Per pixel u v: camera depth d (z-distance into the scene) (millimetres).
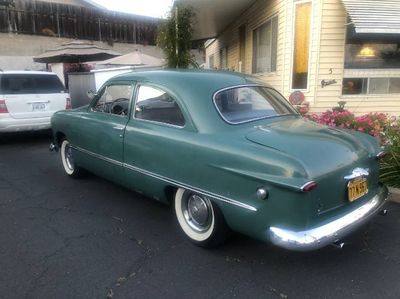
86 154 4945
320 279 3027
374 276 3057
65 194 5082
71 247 3594
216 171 3121
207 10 11641
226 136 3211
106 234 3865
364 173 3135
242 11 11938
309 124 3639
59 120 5566
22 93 8188
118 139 4188
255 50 11070
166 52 11336
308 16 8133
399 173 4711
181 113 3547
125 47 23297
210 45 20906
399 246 3520
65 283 3014
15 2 18859
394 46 8406
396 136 5129
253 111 3662
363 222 3057
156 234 3854
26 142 8867
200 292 2887
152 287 2955
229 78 3877
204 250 3506
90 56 15328
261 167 2820
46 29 20062
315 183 2670
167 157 3557
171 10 11133
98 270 3193
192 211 3574
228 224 3203
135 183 4113
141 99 4035
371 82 8508
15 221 4211
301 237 2674
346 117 6250
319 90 8344
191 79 3723
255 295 2842
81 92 12102
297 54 8406
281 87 8828
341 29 8133
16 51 19203
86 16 21438
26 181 5699
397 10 7703
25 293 2885
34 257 3414
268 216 2812
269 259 3328
